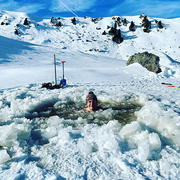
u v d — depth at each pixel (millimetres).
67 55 28953
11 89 8203
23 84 9445
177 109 4883
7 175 2059
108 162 2342
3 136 2918
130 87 8844
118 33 58031
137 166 2244
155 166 2252
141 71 16031
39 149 2762
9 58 20000
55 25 67125
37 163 2361
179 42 55875
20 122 3902
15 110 4875
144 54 18438
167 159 2424
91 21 77312
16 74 11977
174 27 68438
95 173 2115
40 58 22984
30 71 13273
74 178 2021
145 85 9781
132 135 3088
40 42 48812
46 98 5988
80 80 11312
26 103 5316
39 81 10430
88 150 2596
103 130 3205
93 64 22391
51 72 13492
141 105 5539
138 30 66750
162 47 53656
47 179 2000
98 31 66125
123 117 4418
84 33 62406
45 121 4168
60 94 6742
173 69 16938
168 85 9961
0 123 3842
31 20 65750
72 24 71312
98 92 7137
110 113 4629
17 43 34281
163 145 2883
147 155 2418
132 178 2002
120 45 55938
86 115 4625
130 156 2477
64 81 9109
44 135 3229
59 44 50094
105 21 76125
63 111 5008
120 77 12977
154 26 69562
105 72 14977
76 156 2494
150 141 2785
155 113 3980
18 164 2303
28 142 3051
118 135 3068
